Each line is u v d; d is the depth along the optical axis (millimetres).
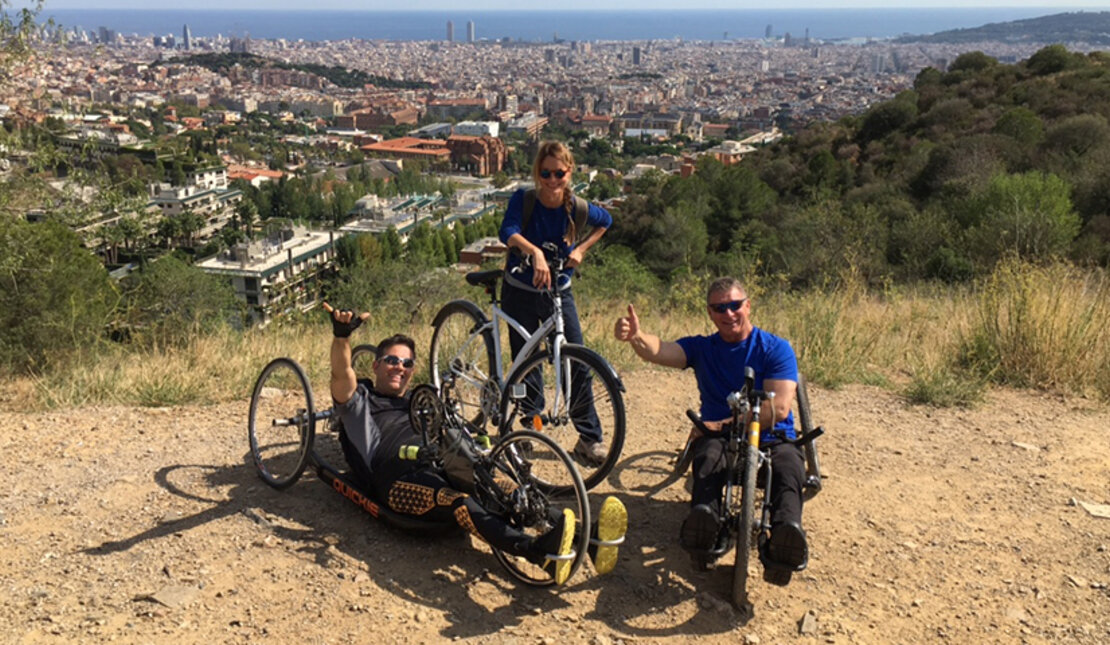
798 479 3436
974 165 29453
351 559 3607
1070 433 5289
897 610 3385
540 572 3580
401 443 3861
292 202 134500
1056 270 8094
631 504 4238
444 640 3076
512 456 3699
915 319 8383
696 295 11320
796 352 6754
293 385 5887
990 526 4070
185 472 4496
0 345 8992
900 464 4785
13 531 3799
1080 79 47531
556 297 4195
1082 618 3330
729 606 3354
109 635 2992
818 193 31922
